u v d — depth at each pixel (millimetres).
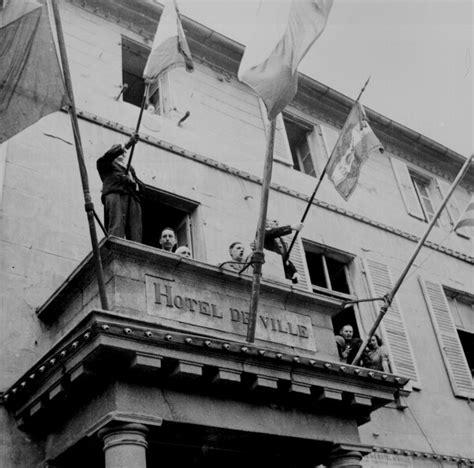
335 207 13570
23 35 7289
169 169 11289
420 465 10938
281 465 8578
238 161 12477
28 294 8469
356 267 13086
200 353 7117
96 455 7359
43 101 7172
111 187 8477
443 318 13617
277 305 8859
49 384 7016
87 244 9391
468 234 16406
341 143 10188
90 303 7754
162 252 7859
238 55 13906
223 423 7320
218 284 8367
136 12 12844
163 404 7004
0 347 7918
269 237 9930
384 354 11648
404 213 15195
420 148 16812
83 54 11703
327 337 9102
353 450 8273
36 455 7465
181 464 8344
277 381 7652
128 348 6637
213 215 11297
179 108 12430
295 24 7605
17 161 9438
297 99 15062
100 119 10875
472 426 12250
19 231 8859
